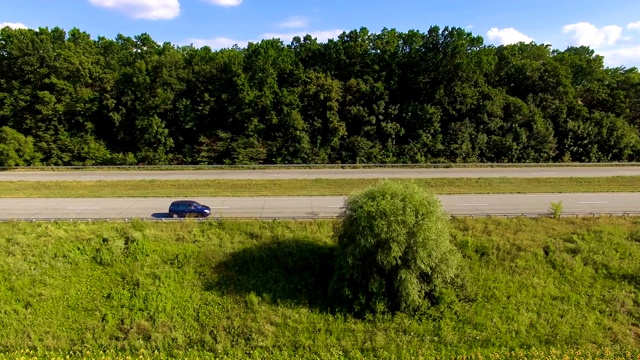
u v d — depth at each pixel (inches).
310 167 1939.0
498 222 1167.0
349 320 895.1
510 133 2234.3
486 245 1051.9
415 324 876.0
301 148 2144.4
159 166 1899.6
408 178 1680.6
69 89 2204.7
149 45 2694.4
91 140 2180.1
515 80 2470.5
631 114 2484.0
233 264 1019.9
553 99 2346.2
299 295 953.5
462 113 2292.1
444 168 1925.4
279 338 849.5
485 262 1027.3
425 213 881.5
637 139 2269.9
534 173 1806.1
